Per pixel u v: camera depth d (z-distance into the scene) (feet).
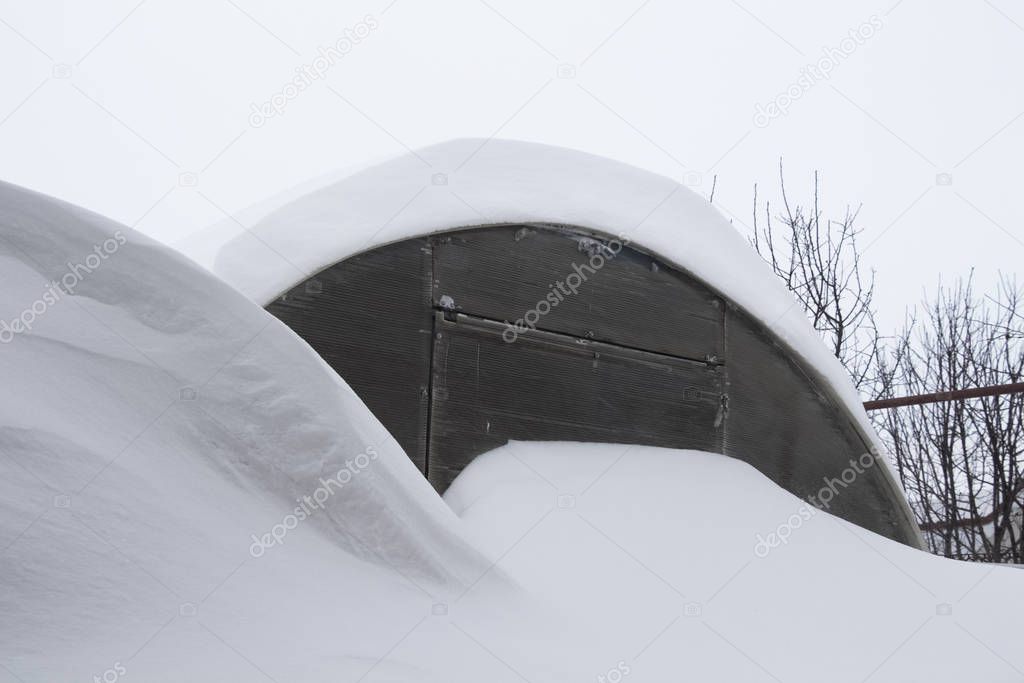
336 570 13.56
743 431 25.86
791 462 26.35
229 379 14.20
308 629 12.07
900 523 27.27
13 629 10.05
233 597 11.91
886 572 21.04
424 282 22.17
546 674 13.34
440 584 14.73
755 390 26.35
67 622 10.43
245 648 11.25
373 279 21.54
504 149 24.77
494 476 21.18
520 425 22.67
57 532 11.05
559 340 23.65
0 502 10.84
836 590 19.77
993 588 20.75
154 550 11.74
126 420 13.01
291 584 12.71
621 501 21.30
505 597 15.52
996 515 46.70
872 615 18.94
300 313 20.52
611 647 15.34
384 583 13.97
